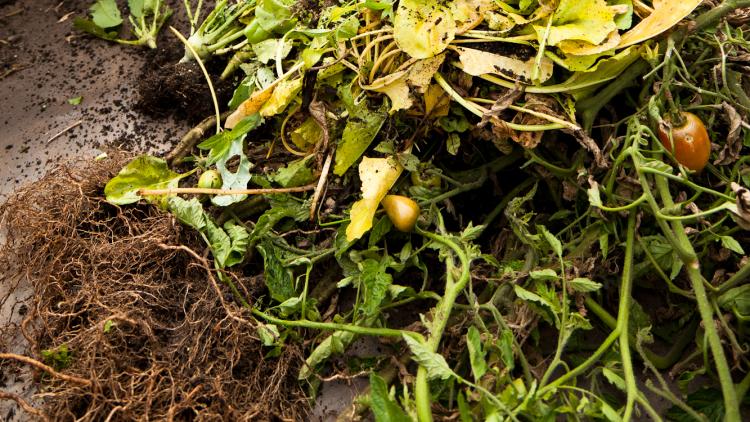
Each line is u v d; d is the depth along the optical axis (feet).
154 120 4.00
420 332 3.30
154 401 3.19
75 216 3.51
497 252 3.49
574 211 3.48
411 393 3.27
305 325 3.24
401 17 3.32
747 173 3.30
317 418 3.34
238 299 3.37
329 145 3.46
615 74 3.30
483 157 3.55
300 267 3.55
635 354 3.34
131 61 4.19
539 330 3.43
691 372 3.19
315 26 3.63
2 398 3.14
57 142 3.97
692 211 3.17
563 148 3.44
